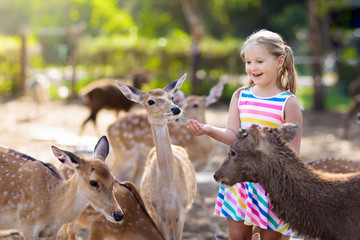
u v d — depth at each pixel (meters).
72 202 3.51
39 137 9.88
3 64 17.86
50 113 13.87
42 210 3.60
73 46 17.22
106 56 18.08
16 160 3.83
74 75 17.11
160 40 18.44
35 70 19.67
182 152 4.56
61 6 21.83
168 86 4.15
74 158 3.37
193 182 4.48
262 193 3.22
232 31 28.14
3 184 3.71
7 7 27.33
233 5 26.70
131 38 19.67
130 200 3.87
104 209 3.34
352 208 2.86
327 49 22.02
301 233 2.94
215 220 5.83
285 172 2.86
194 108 6.04
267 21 30.23
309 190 2.87
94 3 20.48
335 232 2.88
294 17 29.48
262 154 2.85
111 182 3.38
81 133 9.98
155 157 4.15
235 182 2.92
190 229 5.43
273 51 3.25
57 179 3.67
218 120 13.22
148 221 3.88
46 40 18.59
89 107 10.18
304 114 15.31
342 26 19.86
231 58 17.11
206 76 17.09
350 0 18.19
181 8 21.75
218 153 9.46
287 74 3.37
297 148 3.27
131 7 22.11
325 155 9.52
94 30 25.23
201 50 17.00
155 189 3.92
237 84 17.39
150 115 3.86
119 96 10.27
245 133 2.87
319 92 16.20
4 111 13.97
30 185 3.63
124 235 3.83
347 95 19.64
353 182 2.92
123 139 6.12
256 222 3.26
